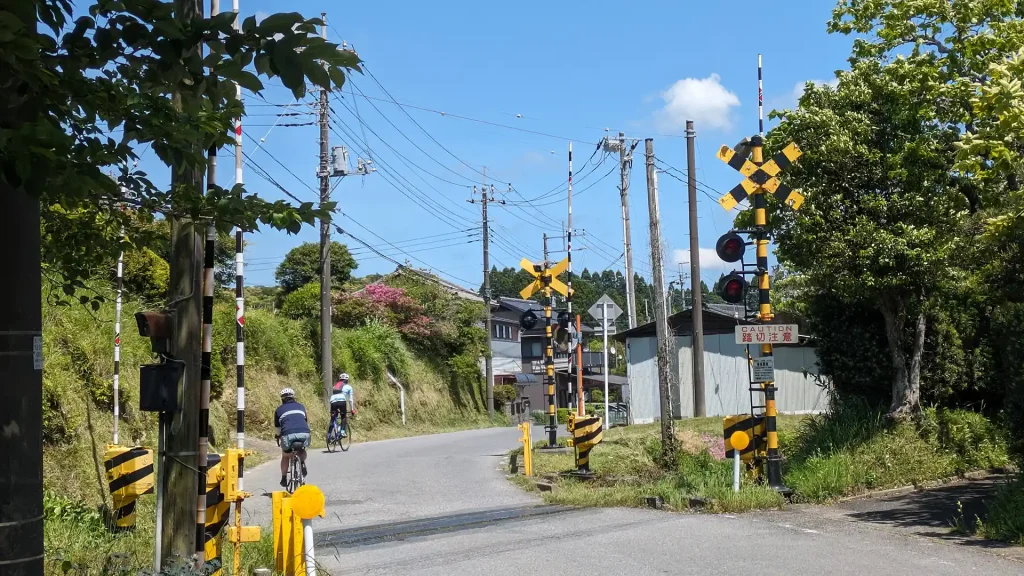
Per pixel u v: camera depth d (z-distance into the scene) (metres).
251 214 5.07
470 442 26.22
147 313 6.59
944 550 8.77
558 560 8.38
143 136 4.81
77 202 5.05
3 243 4.03
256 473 17.45
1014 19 13.66
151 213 5.66
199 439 6.79
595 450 17.56
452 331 41.41
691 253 25.64
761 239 12.41
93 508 9.83
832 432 14.21
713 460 15.45
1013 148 10.14
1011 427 11.75
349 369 31.98
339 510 12.27
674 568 7.98
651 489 12.64
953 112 13.81
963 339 15.14
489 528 10.36
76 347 12.99
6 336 4.01
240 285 12.20
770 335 12.12
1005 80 9.54
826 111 13.83
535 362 61.31
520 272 87.25
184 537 6.75
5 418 3.99
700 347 25.34
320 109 27.12
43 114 4.12
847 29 14.73
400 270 43.12
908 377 14.61
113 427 12.95
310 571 6.32
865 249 13.36
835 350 15.34
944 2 13.76
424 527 10.59
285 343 28.19
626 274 33.50
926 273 13.47
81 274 6.37
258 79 4.19
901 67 13.79
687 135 25.78
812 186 13.85
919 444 13.90
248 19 3.95
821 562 8.20
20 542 3.98
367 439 30.09
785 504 11.85
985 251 12.73
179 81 4.41
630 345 30.70
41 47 4.03
